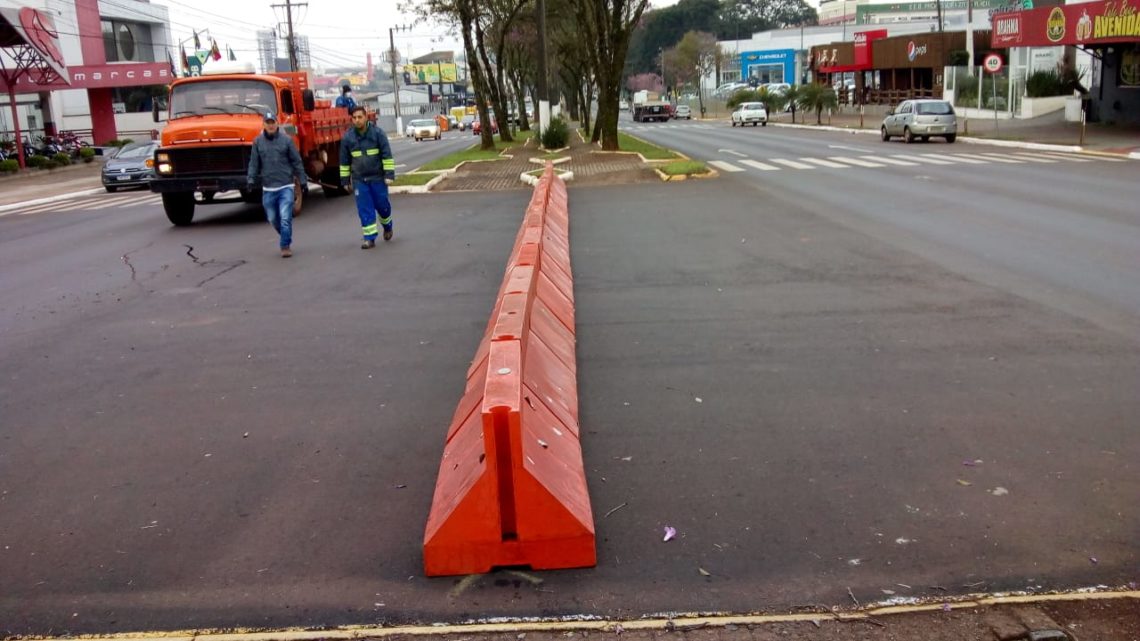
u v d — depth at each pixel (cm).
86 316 949
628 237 1319
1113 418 557
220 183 1620
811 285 957
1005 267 1012
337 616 379
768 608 374
